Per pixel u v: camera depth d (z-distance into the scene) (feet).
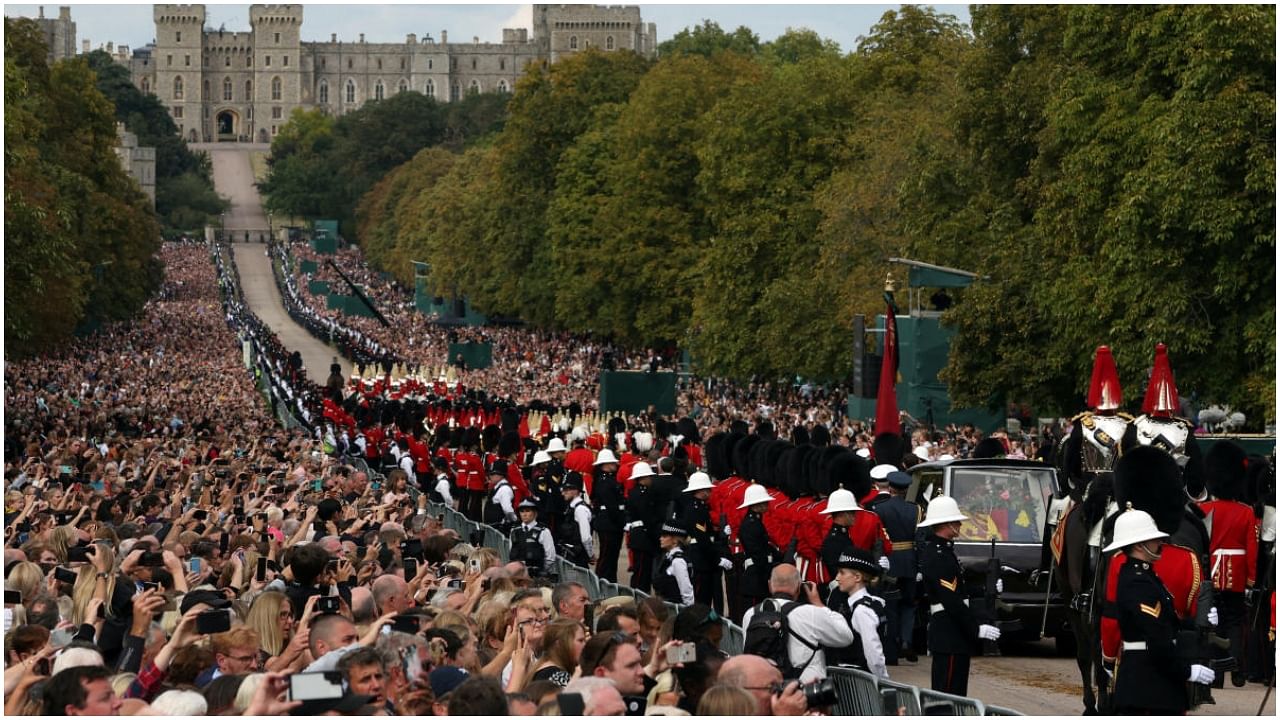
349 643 161.89
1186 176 490.08
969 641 226.79
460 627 178.29
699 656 165.99
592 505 393.91
